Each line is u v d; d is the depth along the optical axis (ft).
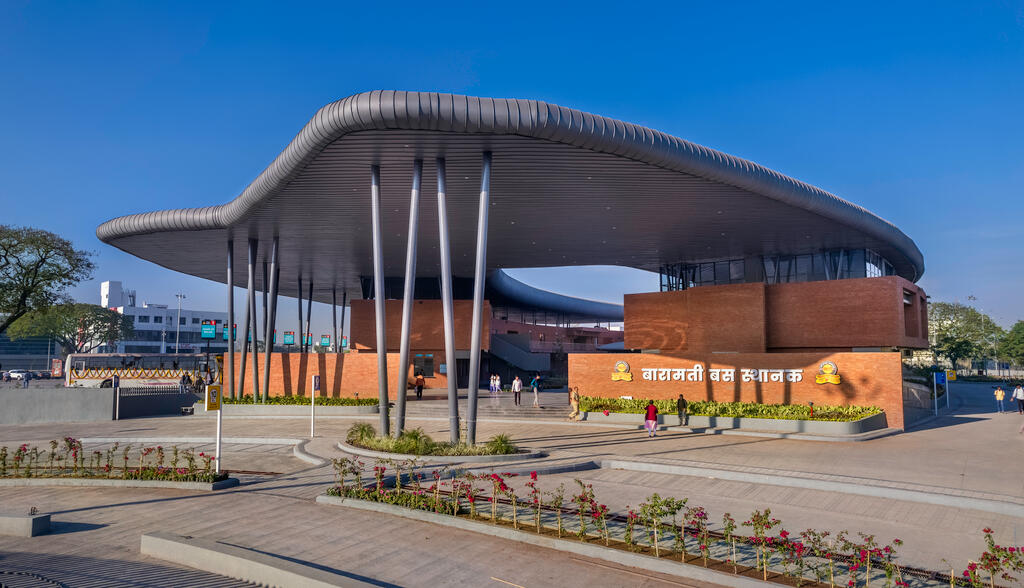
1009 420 99.86
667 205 89.10
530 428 87.04
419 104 58.03
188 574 29.73
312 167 72.08
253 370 109.60
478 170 73.15
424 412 102.27
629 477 53.88
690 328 125.90
